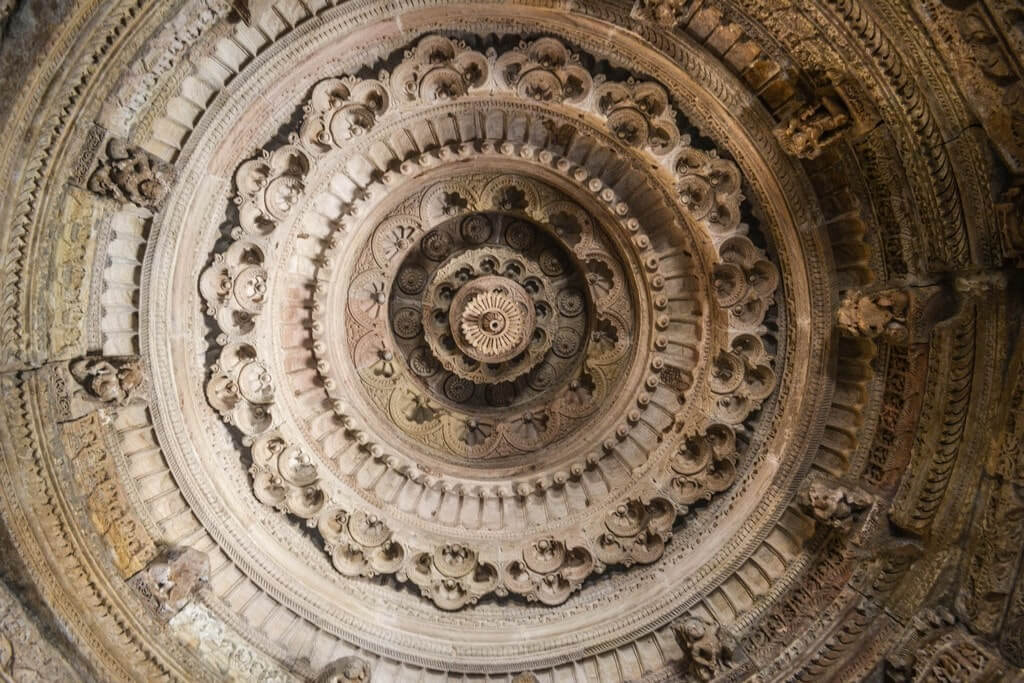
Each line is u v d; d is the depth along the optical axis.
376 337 8.27
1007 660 6.65
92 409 6.83
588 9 7.05
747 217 7.85
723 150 7.62
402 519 8.19
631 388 8.37
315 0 6.77
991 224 6.54
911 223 7.03
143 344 7.13
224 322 7.47
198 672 6.96
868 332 7.25
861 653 7.31
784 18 6.70
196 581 7.16
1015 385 6.68
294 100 7.20
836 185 7.45
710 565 8.12
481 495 8.33
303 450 7.88
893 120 6.69
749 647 7.75
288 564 7.82
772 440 8.05
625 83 7.46
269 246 7.45
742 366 7.97
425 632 7.98
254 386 7.66
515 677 7.93
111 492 7.03
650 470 8.27
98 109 6.30
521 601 8.23
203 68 6.77
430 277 8.48
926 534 7.28
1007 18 5.74
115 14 6.05
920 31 6.26
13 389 6.29
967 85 6.25
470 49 7.26
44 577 6.33
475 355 8.38
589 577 8.29
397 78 7.25
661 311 8.17
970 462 7.02
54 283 6.53
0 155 5.85
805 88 7.14
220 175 7.18
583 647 7.99
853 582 7.50
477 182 8.10
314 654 7.66
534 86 7.48
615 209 7.96
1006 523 6.73
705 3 6.87
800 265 7.73
